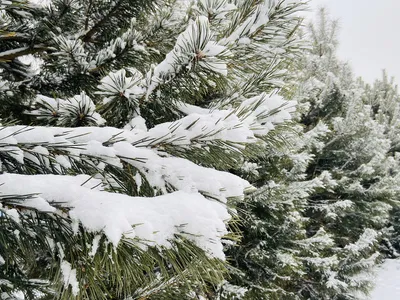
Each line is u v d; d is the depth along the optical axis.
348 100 10.16
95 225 0.68
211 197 1.00
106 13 2.66
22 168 1.01
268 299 4.88
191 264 0.76
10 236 0.78
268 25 1.68
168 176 1.05
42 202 0.72
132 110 1.65
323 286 6.55
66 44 2.14
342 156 9.79
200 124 1.12
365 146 9.65
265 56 1.84
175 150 1.16
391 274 10.50
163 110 1.74
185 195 0.86
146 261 0.74
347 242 9.24
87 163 1.07
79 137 1.06
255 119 1.34
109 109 1.59
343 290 6.88
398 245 12.74
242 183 1.05
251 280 5.04
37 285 1.42
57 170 1.04
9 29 2.37
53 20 2.53
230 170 5.20
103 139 1.07
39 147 0.96
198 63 1.39
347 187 8.97
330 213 7.70
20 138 0.95
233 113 1.24
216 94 2.29
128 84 1.47
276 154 5.39
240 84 2.00
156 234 0.72
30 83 2.51
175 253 0.77
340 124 9.27
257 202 5.21
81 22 2.71
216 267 0.78
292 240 5.58
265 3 1.68
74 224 0.71
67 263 0.75
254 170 5.02
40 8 2.52
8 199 0.72
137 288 1.65
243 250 5.13
